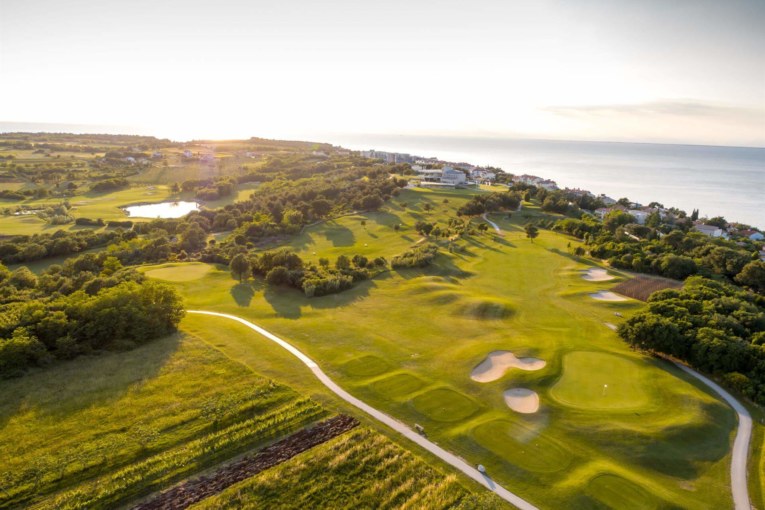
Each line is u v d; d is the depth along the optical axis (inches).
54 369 1877.5
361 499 1262.3
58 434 1478.8
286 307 2790.4
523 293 3132.4
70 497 1230.3
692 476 1398.9
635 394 1807.3
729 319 2249.0
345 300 2942.9
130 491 1257.4
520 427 1584.6
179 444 1451.8
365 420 1605.6
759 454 1523.1
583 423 1605.6
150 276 3344.0
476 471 1371.8
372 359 2063.2
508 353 2135.8
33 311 2064.5
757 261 3582.7
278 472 1336.1
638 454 1462.8
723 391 1916.8
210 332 2330.2
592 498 1269.7
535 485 1318.9
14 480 1278.3
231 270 3307.1
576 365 2037.4
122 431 1504.7
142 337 2146.9
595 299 2994.6
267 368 1955.0
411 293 3034.0
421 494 1277.1
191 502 1226.6
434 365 2028.8
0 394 1678.2
